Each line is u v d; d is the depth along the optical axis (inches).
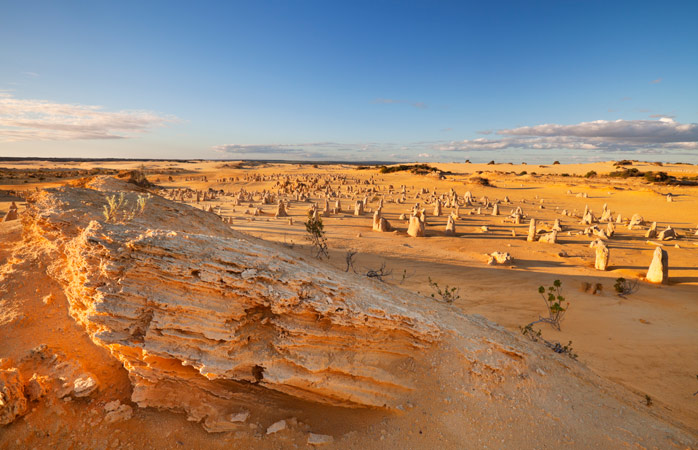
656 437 275.4
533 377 308.3
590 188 3245.6
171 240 241.1
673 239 1343.5
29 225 393.1
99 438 223.8
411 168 5226.4
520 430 260.8
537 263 959.0
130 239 238.2
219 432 236.8
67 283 281.4
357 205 1758.1
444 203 2299.5
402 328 283.6
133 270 227.0
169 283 232.7
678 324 579.8
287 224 1411.2
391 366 280.7
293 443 238.1
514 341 370.0
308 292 262.5
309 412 259.9
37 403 228.2
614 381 407.8
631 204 2482.8
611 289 751.7
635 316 607.8
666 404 371.6
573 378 335.9
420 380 279.1
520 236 1347.2
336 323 264.1
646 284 803.4
